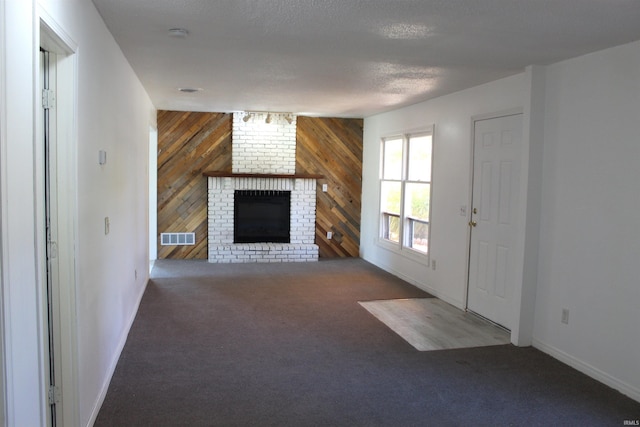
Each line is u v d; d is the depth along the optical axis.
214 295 5.64
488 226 4.83
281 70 4.43
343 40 3.39
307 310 5.14
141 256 5.45
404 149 6.69
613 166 3.38
